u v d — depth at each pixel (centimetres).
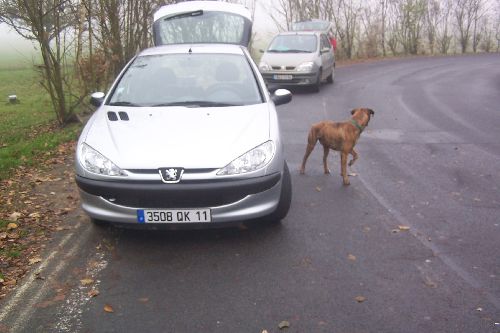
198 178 409
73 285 388
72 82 1126
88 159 432
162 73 562
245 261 421
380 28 3047
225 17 1049
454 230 479
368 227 489
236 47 630
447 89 1518
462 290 371
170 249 445
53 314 349
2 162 727
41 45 1002
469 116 1072
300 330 325
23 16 973
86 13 1063
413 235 469
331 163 719
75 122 1098
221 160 417
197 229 445
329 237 466
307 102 1284
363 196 578
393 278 389
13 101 1552
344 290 372
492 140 849
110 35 1159
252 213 429
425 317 338
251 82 556
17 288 385
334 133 616
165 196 410
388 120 1039
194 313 346
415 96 1373
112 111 502
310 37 1566
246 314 344
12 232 489
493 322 331
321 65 1486
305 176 658
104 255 437
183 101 521
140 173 412
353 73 2062
